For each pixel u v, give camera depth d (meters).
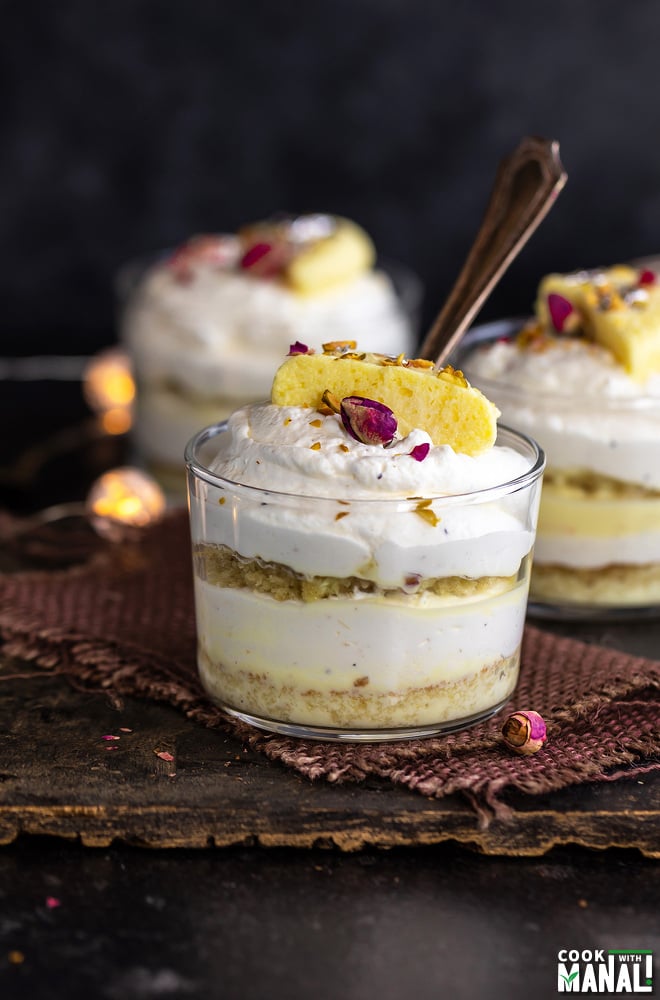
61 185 1.26
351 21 1.22
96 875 0.64
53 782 0.66
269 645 0.66
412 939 0.62
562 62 1.23
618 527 0.74
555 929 0.62
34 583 0.77
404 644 0.66
